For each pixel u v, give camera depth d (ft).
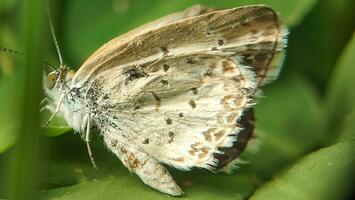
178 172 0.24
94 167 0.23
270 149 0.26
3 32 0.27
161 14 0.28
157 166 0.23
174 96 0.23
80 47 0.27
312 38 0.29
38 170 0.16
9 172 0.16
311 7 0.26
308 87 0.28
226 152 0.23
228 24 0.23
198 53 0.23
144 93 0.23
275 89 0.28
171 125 0.23
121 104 0.23
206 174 0.24
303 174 0.23
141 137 0.23
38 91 0.15
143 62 0.23
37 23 0.15
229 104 0.23
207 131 0.23
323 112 0.27
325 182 0.23
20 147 0.16
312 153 0.24
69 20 0.27
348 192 0.23
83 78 0.23
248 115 0.23
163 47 0.23
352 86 0.27
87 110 0.24
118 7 0.28
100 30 0.28
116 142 0.23
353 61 0.27
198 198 0.23
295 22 0.26
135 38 0.23
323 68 0.28
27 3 0.15
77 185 0.23
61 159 0.24
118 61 0.23
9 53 0.26
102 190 0.23
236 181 0.23
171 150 0.23
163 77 0.23
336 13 0.28
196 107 0.23
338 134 0.25
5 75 0.25
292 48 0.28
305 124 0.27
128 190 0.23
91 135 0.24
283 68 0.28
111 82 0.23
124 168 0.24
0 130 0.22
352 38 0.27
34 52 0.15
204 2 0.27
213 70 0.23
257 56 0.23
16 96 0.16
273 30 0.23
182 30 0.23
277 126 0.27
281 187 0.23
